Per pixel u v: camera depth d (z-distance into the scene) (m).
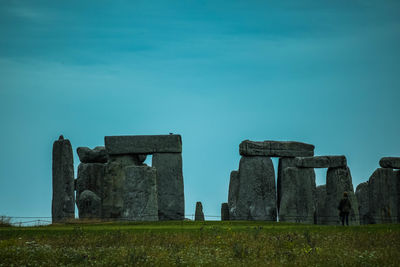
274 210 129.25
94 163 132.00
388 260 66.00
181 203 127.06
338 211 121.69
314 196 133.38
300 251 70.88
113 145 127.88
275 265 64.00
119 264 64.44
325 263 65.12
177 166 128.00
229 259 66.69
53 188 123.38
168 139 128.38
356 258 66.69
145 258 65.88
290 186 124.94
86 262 65.12
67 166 122.06
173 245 73.94
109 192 126.81
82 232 83.50
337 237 79.88
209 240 77.75
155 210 116.06
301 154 133.62
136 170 116.31
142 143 128.12
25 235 82.19
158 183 126.75
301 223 115.12
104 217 125.94
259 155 130.88
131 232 85.06
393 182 129.75
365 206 134.75
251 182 129.62
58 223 111.44
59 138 124.62
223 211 135.62
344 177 122.62
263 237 79.94
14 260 65.19
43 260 65.81
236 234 82.56
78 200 127.12
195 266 63.25
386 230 87.75
